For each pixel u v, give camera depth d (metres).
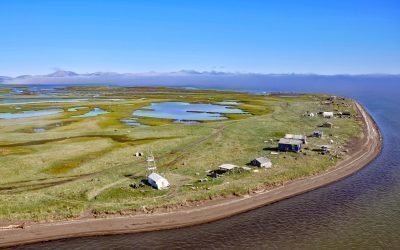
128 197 71.50
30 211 64.62
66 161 94.31
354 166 95.25
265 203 71.12
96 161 94.88
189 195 71.62
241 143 115.69
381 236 58.00
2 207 65.38
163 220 63.47
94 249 55.50
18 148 106.06
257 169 88.38
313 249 54.44
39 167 89.31
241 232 60.12
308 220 64.19
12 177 82.56
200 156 100.06
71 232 59.59
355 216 65.56
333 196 75.31
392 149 116.81
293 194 75.88
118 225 61.75
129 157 98.94
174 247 55.84
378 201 72.44
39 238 57.84
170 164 93.38
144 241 57.66
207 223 63.19
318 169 90.75
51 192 73.25
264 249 54.72
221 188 75.44
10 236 58.03
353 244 55.66
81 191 73.75
